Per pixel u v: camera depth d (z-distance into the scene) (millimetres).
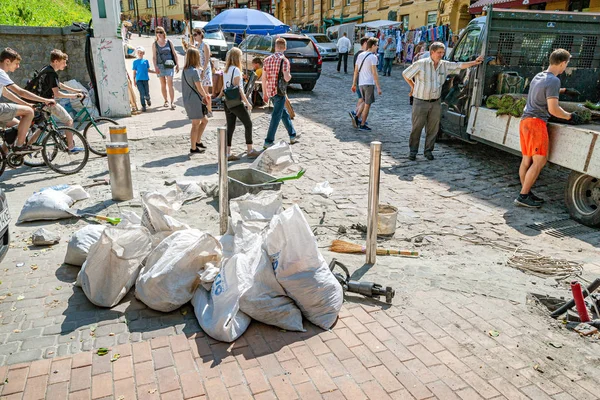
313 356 3205
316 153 8695
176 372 3045
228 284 3477
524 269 4547
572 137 5566
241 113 8125
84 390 2889
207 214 5840
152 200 4902
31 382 2953
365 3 34000
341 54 22297
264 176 6016
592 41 7746
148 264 3926
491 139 7219
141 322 3578
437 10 26391
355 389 2904
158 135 10055
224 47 25172
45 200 5633
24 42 12398
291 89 16812
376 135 10055
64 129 7637
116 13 11586
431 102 7906
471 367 3098
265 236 3768
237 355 3205
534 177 6066
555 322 3621
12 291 4027
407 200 6477
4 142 7148
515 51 7574
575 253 4961
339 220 5758
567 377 3010
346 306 3820
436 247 5059
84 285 3865
